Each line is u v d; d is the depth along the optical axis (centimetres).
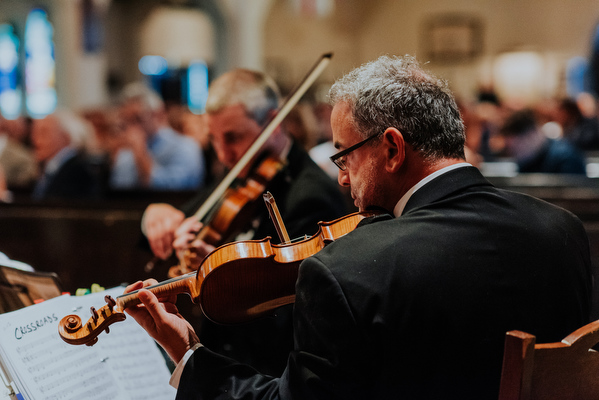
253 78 222
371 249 119
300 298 120
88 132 562
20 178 568
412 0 1176
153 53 662
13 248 378
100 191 471
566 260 128
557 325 125
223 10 937
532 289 122
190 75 994
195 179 514
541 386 113
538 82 1076
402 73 133
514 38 1121
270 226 207
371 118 130
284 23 1162
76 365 153
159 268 258
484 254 121
